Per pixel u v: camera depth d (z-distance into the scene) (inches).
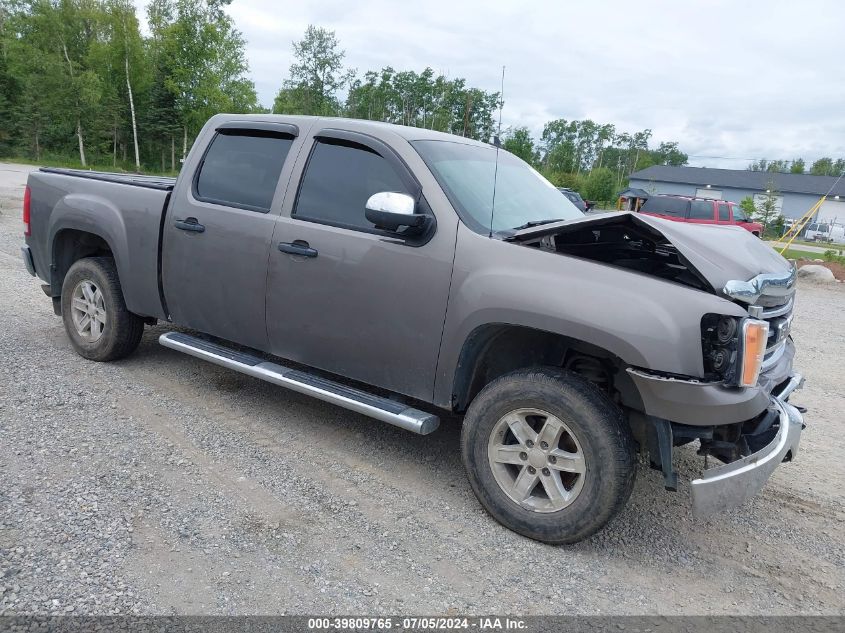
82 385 186.1
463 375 135.6
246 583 106.5
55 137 2378.2
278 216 157.2
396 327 139.1
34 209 213.2
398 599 105.8
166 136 2485.2
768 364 128.6
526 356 138.5
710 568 122.9
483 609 105.0
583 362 134.3
